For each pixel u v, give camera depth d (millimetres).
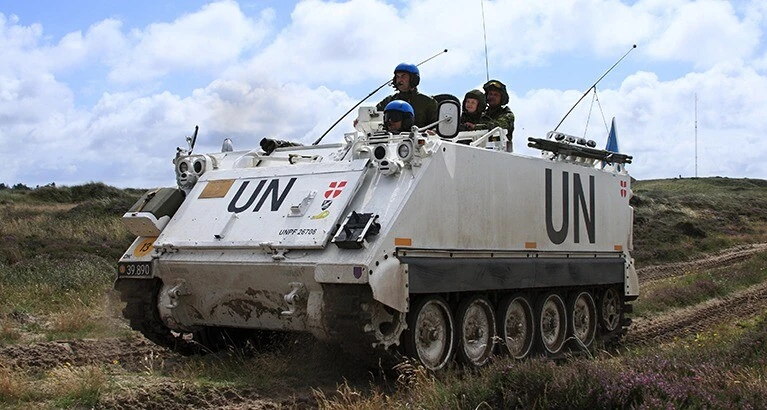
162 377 8406
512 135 12984
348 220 8344
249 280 8852
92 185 37438
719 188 76500
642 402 6520
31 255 19594
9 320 12516
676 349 9820
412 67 11469
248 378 8672
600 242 12672
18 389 7180
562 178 11648
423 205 8734
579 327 12258
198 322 9742
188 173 10094
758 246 37219
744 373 7789
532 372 7117
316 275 8156
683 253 33625
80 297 14844
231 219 9258
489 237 9836
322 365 9305
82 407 6926
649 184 83938
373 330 8109
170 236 9555
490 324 9992
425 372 7926
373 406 7141
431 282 8656
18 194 37156
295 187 9203
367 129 10781
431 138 9305
